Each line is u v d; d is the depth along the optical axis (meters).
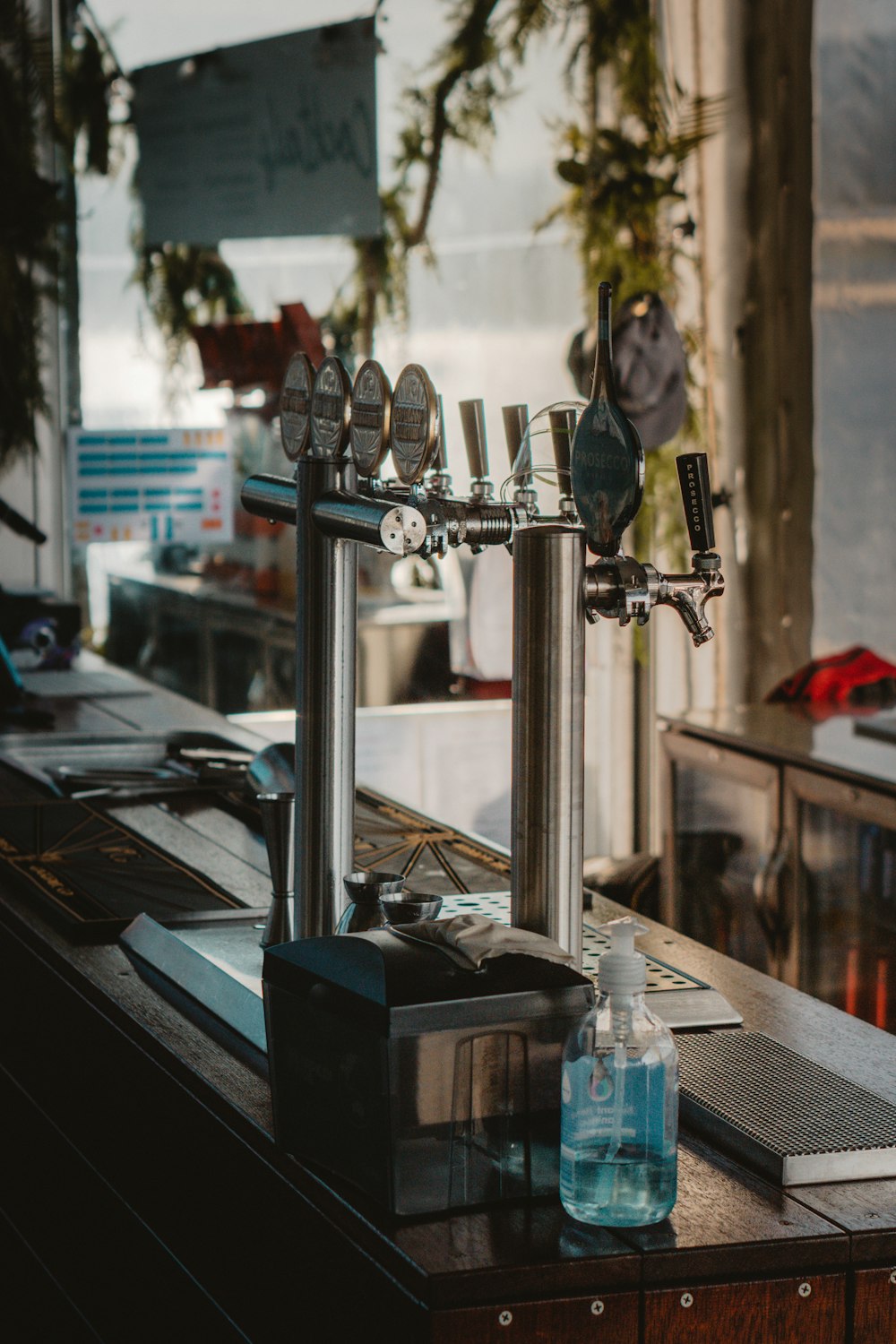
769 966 3.41
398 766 4.49
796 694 3.96
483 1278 1.04
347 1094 1.16
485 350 4.47
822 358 4.42
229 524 4.44
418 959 1.14
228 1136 1.33
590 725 4.61
